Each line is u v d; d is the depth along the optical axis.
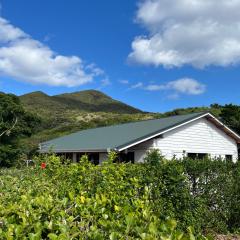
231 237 9.63
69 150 22.52
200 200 9.11
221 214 9.95
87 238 3.03
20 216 3.32
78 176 6.44
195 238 2.80
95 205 3.63
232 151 23.27
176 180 8.53
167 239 2.67
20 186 5.80
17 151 24.61
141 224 3.18
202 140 22.02
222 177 10.06
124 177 7.28
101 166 7.03
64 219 3.32
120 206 4.00
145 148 20.17
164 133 20.52
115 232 2.88
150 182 8.16
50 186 5.80
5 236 2.90
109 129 27.30
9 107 25.11
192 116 21.55
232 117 33.22
